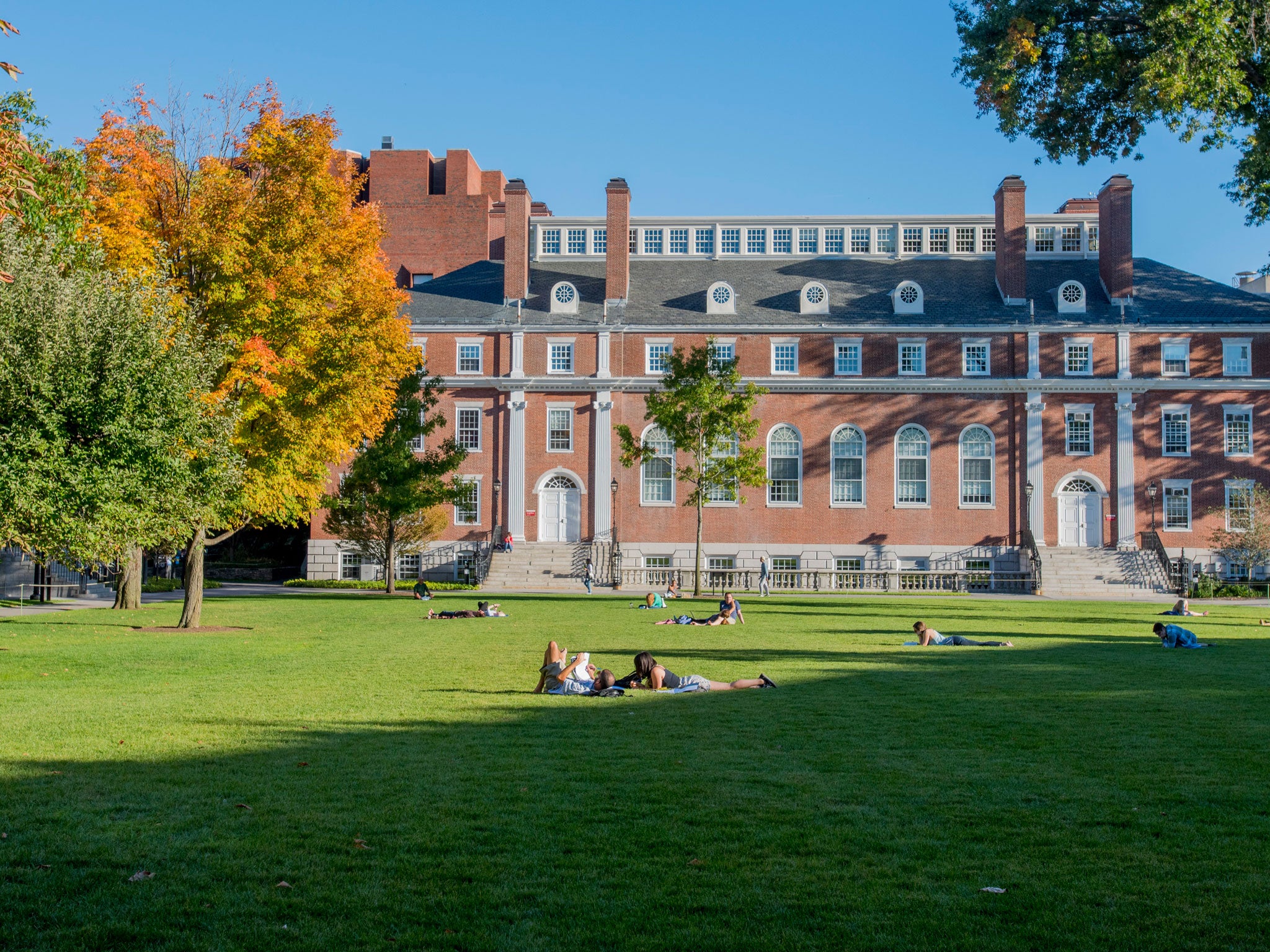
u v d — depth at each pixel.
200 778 9.62
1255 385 59.22
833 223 67.44
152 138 29.53
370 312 31.25
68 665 18.88
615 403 61.44
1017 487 59.91
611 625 29.62
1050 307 62.12
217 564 67.50
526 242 63.66
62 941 6.00
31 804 8.67
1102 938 6.10
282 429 29.28
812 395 60.91
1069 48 31.50
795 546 60.53
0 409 20.30
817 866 7.30
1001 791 9.30
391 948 5.96
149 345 21.84
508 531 60.88
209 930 6.19
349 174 31.70
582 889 6.85
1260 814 8.59
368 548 48.97
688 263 67.44
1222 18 28.17
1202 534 59.38
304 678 17.22
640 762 10.46
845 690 16.03
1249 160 33.91
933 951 5.93
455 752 10.88
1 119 16.78
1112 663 20.17
